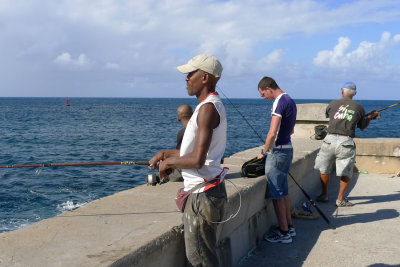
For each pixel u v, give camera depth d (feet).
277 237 13.12
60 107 333.62
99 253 6.87
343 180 17.01
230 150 71.61
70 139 85.10
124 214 9.31
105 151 67.62
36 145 73.87
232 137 93.81
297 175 17.46
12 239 7.54
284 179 12.88
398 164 23.49
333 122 16.89
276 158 12.50
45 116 185.06
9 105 380.78
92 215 9.21
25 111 240.73
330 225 14.32
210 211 7.34
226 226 10.68
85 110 273.13
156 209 9.73
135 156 62.75
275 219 14.84
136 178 42.70
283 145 12.46
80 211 9.56
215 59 7.51
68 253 6.86
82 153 64.80
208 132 6.97
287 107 12.05
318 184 21.52
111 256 6.73
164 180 8.79
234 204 10.84
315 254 12.05
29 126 120.88
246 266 11.39
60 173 44.01
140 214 9.30
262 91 12.61
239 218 11.51
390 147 23.48
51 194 35.17
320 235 13.73
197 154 6.93
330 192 20.15
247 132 107.34
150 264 7.46
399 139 24.76
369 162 24.22
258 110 303.27
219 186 7.53
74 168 46.98
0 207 30.83
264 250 12.57
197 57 7.52
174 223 8.58
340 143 16.61
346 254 11.96
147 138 90.07
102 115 203.72
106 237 7.70
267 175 12.78
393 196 18.81
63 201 33.04
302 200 18.31
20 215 28.96
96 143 78.79
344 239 13.23
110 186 38.78
